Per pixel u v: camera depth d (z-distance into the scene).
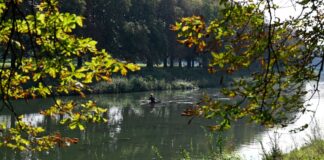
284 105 4.57
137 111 33.25
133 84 50.75
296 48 4.41
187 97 44.69
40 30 4.06
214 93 48.75
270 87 4.32
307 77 4.34
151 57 61.81
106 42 58.19
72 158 18.05
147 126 26.33
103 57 4.59
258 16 4.04
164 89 54.47
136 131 24.56
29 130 6.07
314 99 38.44
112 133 23.73
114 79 48.94
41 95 5.55
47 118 27.25
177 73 65.38
